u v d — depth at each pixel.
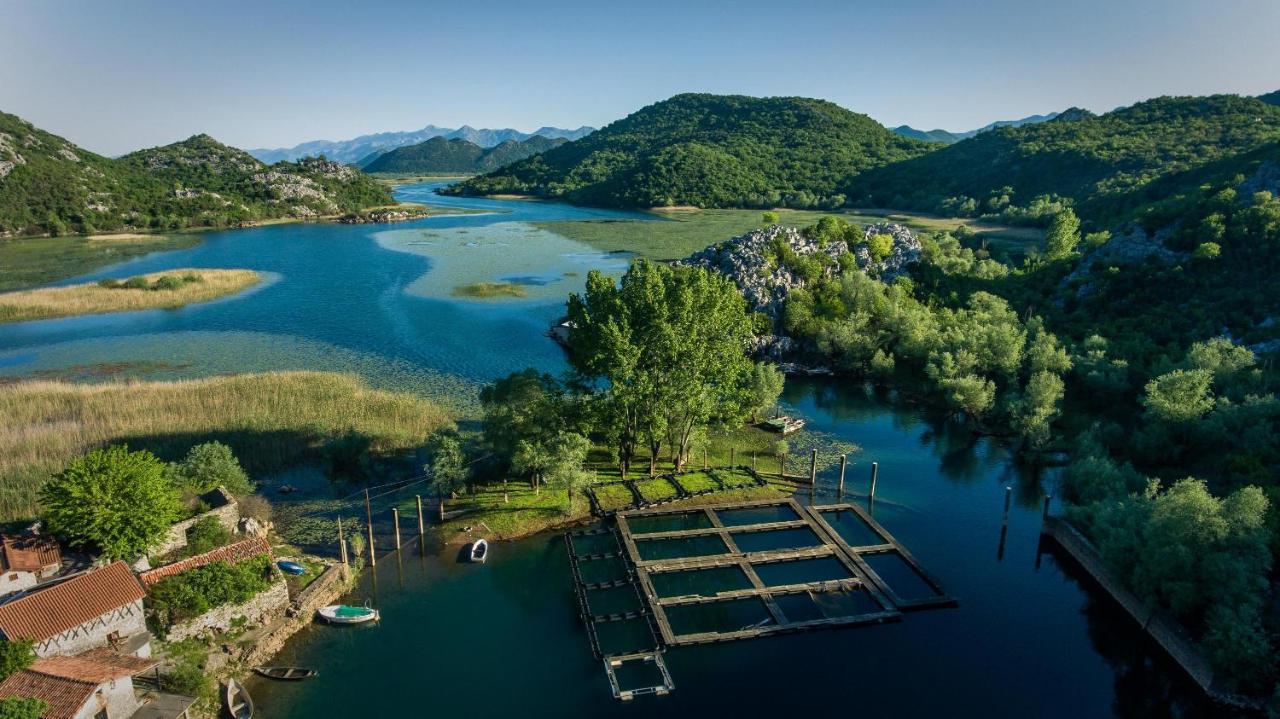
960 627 53.69
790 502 70.50
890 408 97.62
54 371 104.44
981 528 67.75
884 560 62.03
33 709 34.12
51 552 48.72
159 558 52.59
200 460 63.38
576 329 73.94
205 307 144.00
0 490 63.53
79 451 71.81
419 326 130.75
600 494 70.62
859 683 47.62
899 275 132.50
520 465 65.94
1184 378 75.25
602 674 47.81
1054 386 85.25
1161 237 118.31
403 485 71.50
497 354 114.88
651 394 70.75
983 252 170.38
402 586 56.50
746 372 87.94
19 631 38.97
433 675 47.25
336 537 61.94
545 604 55.25
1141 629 52.84
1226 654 44.91
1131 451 75.75
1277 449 65.81
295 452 75.56
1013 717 45.38
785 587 56.88
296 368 106.62
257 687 45.47
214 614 46.94
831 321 115.81
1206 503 49.94
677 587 57.91
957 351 100.00
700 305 71.44
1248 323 94.56
